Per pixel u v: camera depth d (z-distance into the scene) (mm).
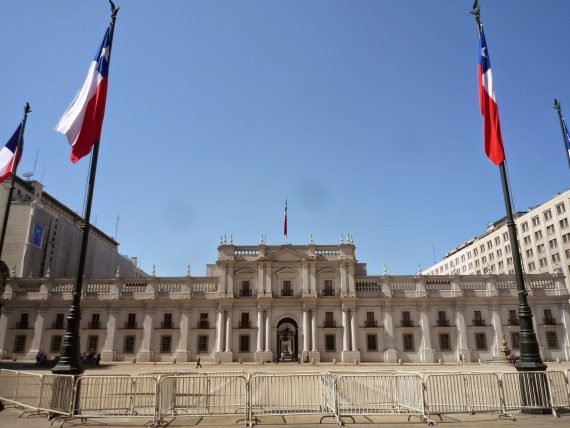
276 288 59625
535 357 14508
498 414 14211
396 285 59469
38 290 58562
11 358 56094
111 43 17359
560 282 57719
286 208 64438
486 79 17234
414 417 14156
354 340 56656
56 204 90750
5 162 21344
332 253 60906
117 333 57281
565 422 12695
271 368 46562
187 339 57031
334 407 13938
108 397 14070
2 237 20094
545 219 87812
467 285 58875
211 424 13133
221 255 60531
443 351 56531
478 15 17938
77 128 16141
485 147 16906
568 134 21344
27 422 13133
